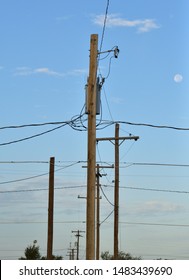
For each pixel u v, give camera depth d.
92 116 20.73
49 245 34.97
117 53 21.30
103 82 21.27
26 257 60.59
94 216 20.20
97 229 44.75
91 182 20.34
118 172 37.94
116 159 37.97
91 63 21.12
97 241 44.56
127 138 32.00
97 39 21.36
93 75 21.03
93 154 20.50
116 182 37.84
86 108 20.91
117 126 37.56
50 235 35.06
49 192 35.62
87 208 20.25
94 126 20.72
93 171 20.39
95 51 21.20
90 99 20.86
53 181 35.75
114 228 37.44
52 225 35.25
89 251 19.95
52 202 35.50
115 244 37.25
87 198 20.31
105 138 31.81
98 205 45.16
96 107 20.98
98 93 21.16
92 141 20.56
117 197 37.81
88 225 20.14
